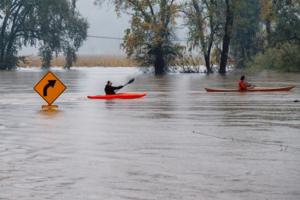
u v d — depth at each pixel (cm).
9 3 14075
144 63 12181
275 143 2698
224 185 1883
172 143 2712
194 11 11731
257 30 13100
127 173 2062
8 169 2133
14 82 8719
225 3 11906
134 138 2878
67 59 14888
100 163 2244
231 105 4653
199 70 12444
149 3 11594
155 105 4703
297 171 2078
